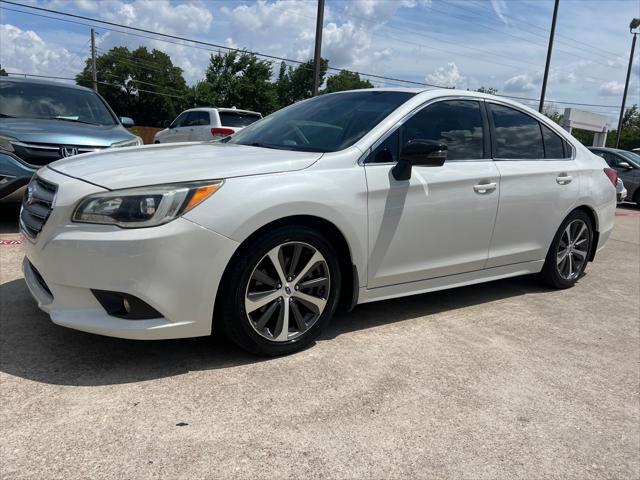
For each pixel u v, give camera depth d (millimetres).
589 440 2428
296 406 2506
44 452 2066
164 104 77625
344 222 3033
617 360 3309
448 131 3689
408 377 2877
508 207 3941
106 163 2953
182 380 2680
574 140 4730
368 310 3926
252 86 52406
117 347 3004
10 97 6613
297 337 3037
